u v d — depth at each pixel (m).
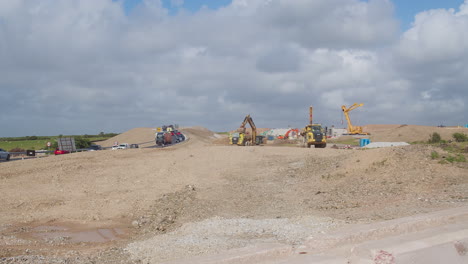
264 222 11.32
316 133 44.59
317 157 27.14
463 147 20.88
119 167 27.38
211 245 8.31
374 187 16.98
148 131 98.00
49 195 20.12
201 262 5.87
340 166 22.00
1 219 15.78
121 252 9.24
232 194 19.58
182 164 28.00
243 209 16.19
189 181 23.31
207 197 19.22
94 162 29.17
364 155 22.05
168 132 70.81
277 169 25.03
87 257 8.98
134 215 16.75
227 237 9.46
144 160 29.81
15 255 9.97
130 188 21.91
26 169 26.33
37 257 9.10
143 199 19.47
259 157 28.98
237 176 24.05
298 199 17.12
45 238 12.89
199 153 31.33
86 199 19.52
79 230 14.34
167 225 14.70
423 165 18.47
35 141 106.19
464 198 12.45
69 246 11.61
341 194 16.72
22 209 17.59
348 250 6.50
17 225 14.96
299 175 22.80
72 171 25.92
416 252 6.09
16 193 20.34
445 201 12.29
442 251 6.32
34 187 21.80
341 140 81.56
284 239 8.50
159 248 8.80
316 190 18.47
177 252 8.02
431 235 7.00
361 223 9.59
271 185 21.11
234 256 6.06
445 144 22.09
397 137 72.12
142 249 9.08
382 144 47.84
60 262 8.42
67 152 46.66
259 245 6.97
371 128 115.81
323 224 9.84
